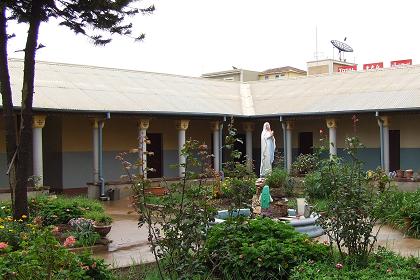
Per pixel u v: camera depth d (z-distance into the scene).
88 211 13.04
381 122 22.05
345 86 25.61
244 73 50.16
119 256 10.05
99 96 21.88
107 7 10.29
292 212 12.99
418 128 23.56
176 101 24.22
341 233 7.73
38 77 21.86
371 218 7.92
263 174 19.31
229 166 7.46
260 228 8.33
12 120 10.59
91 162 23.89
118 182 21.05
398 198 13.49
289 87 28.12
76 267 6.08
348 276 7.00
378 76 25.69
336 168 8.15
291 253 7.71
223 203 11.36
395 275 7.02
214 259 7.70
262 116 25.41
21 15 10.24
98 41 10.95
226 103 26.56
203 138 28.44
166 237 6.21
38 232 7.34
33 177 17.91
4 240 8.66
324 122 26.53
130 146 25.27
